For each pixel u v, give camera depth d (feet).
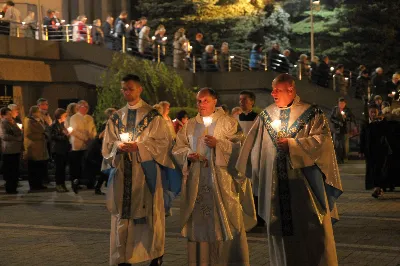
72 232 38.78
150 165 27.81
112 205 27.84
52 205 50.55
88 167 59.98
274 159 24.03
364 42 136.36
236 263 26.89
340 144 83.35
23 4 105.91
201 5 122.62
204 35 125.70
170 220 42.39
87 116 59.98
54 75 93.97
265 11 133.08
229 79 97.45
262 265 29.91
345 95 98.94
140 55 94.07
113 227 28.02
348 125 84.79
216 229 26.48
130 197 27.63
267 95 97.50
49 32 95.09
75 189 58.23
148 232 27.81
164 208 28.53
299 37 141.49
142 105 28.66
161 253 27.96
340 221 40.91
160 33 96.99
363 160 87.30
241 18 126.11
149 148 27.68
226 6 125.08
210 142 26.48
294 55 133.39
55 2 111.96
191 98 88.07
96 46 92.32
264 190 24.50
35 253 33.14
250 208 27.43
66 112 60.90
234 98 98.12
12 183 59.41
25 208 49.11
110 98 82.28
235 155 26.68
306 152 23.38
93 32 95.86
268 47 130.41
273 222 23.98
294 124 24.08
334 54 135.85
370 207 46.78
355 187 58.65
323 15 138.82
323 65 101.76
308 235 23.79
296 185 23.79
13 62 88.74
